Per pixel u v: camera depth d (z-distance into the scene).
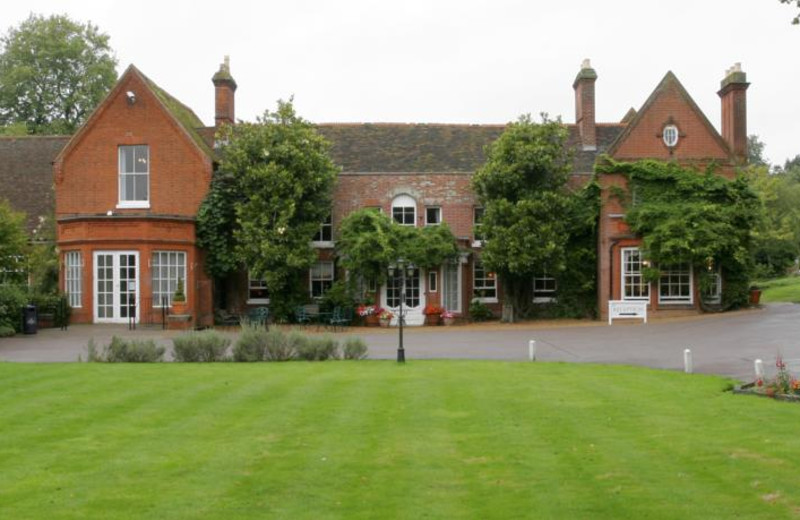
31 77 49.47
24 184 35.81
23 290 27.75
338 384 14.41
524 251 30.48
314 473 8.71
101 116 32.31
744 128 33.25
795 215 53.47
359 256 31.31
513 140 31.50
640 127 32.72
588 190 32.91
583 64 37.22
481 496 7.91
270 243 30.52
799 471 8.56
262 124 31.91
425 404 12.47
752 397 13.09
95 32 52.44
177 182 31.95
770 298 39.94
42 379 15.06
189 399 12.95
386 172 34.88
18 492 8.05
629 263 32.41
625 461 9.09
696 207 31.45
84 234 29.80
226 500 7.81
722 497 7.75
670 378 15.23
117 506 7.63
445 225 32.75
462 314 34.12
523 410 11.99
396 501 7.77
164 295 30.31
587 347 21.75
